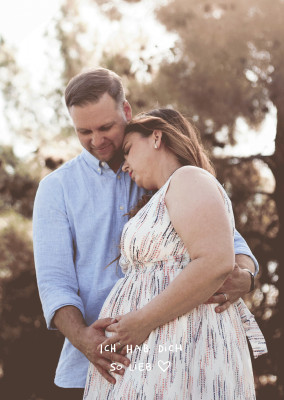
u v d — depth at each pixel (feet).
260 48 22.25
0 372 26.21
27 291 25.11
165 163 7.10
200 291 6.18
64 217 7.91
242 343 7.00
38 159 24.18
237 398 6.61
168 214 6.61
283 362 22.03
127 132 7.34
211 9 23.71
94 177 7.99
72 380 7.81
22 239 24.40
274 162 23.17
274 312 22.76
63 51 25.71
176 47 22.62
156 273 6.71
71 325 7.29
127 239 6.85
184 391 6.35
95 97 7.45
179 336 6.47
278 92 22.30
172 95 21.98
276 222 23.41
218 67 22.17
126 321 6.50
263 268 23.08
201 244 6.16
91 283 7.80
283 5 22.72
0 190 24.30
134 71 23.04
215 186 6.46
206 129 21.90
